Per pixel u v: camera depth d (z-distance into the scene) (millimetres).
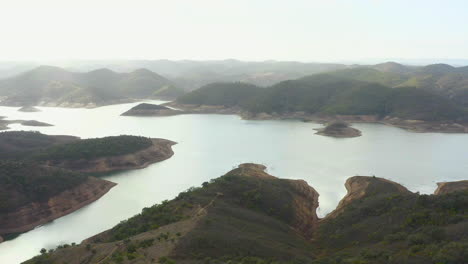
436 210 88125
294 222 108312
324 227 102562
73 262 74125
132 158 185125
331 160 193500
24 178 127125
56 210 123750
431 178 162500
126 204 133125
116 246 76812
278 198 116312
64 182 134750
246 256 72375
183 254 70188
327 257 76875
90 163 174875
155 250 72000
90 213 125625
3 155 179875
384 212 97375
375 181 141250
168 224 89250
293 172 170500
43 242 106188
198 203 102188
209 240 75000
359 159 195625
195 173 172000
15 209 116000
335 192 143125
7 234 110062
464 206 87938
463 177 163625
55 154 174125
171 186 153000
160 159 195875
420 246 69812
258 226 92688
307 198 131750
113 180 161000
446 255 61875
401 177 163750
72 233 111125
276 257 75312
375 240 83562
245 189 116500
